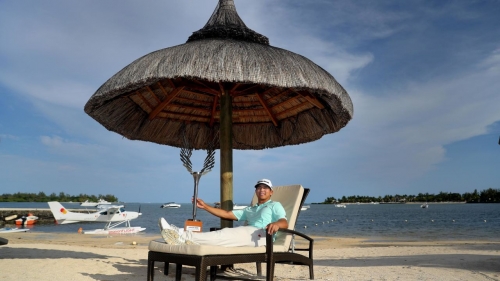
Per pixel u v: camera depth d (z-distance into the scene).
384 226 32.84
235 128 6.36
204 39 4.36
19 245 8.51
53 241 14.66
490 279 4.29
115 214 23.06
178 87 5.20
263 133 6.30
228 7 5.01
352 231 26.55
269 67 3.65
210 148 5.28
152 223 38.69
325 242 16.28
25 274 4.29
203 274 2.99
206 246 3.04
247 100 5.96
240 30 4.61
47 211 44.69
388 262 6.21
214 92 5.17
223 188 4.84
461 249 10.21
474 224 34.41
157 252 3.33
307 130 5.84
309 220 46.03
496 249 10.11
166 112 5.90
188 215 65.62
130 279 4.18
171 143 6.25
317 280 4.23
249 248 3.36
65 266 4.88
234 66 3.56
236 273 4.70
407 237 20.12
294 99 5.53
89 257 6.11
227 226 4.57
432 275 4.57
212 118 6.16
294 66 3.82
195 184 4.29
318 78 3.84
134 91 4.99
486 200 177.12
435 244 14.45
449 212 71.31
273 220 4.02
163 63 3.65
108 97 3.88
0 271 4.44
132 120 5.57
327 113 5.32
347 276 4.53
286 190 4.55
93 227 31.45
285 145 6.27
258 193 4.20
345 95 4.27
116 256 6.50
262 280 4.13
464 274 4.64
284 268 5.20
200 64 3.55
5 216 43.12
